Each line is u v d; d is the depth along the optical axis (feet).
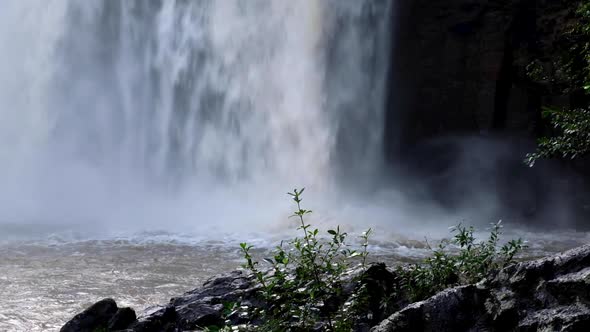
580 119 23.45
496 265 23.59
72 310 33.47
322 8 97.35
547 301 16.08
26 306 34.01
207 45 99.45
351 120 96.07
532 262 16.97
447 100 90.53
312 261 19.07
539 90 84.12
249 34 98.53
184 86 99.35
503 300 16.88
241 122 97.86
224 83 98.63
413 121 93.30
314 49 97.66
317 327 19.74
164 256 50.60
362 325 20.27
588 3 28.19
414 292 22.26
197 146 98.53
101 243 56.44
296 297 18.95
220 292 25.94
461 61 89.15
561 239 65.87
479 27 87.81
